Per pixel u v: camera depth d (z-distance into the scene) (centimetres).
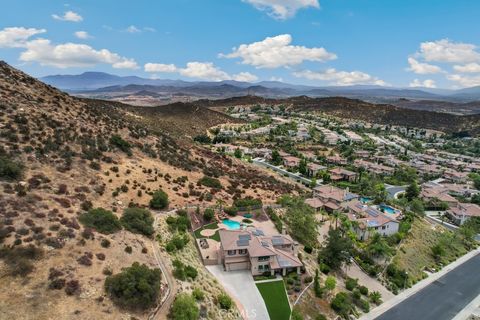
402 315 5922
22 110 7712
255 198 9194
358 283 6731
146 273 4400
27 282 3866
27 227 4559
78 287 4016
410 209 10762
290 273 6162
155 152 10006
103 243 4850
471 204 11531
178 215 7069
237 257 6144
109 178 7212
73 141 7788
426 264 7919
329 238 7344
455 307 6238
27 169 5972
